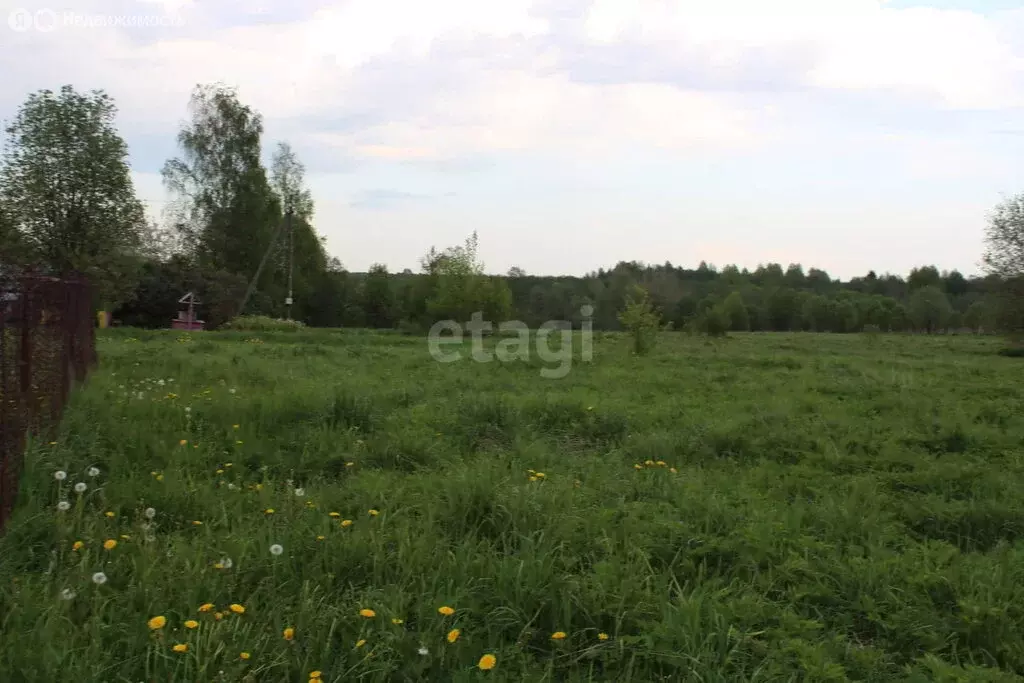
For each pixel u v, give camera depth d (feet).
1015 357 86.89
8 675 8.69
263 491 16.15
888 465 22.41
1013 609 11.98
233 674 8.94
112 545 12.23
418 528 14.20
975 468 21.44
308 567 12.12
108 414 22.20
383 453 20.52
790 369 55.47
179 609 10.61
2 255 44.55
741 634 10.46
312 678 9.02
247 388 31.35
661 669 9.90
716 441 24.73
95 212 63.82
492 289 117.60
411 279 152.46
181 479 16.65
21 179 61.82
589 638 10.62
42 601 10.57
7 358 14.89
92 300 34.81
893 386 42.04
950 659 10.80
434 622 10.50
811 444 24.75
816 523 16.16
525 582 11.55
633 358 59.77
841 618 11.71
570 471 20.03
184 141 143.43
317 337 85.66
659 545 13.73
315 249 168.35
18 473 14.61
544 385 39.01
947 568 13.46
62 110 63.36
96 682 8.73
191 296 114.62
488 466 18.07
